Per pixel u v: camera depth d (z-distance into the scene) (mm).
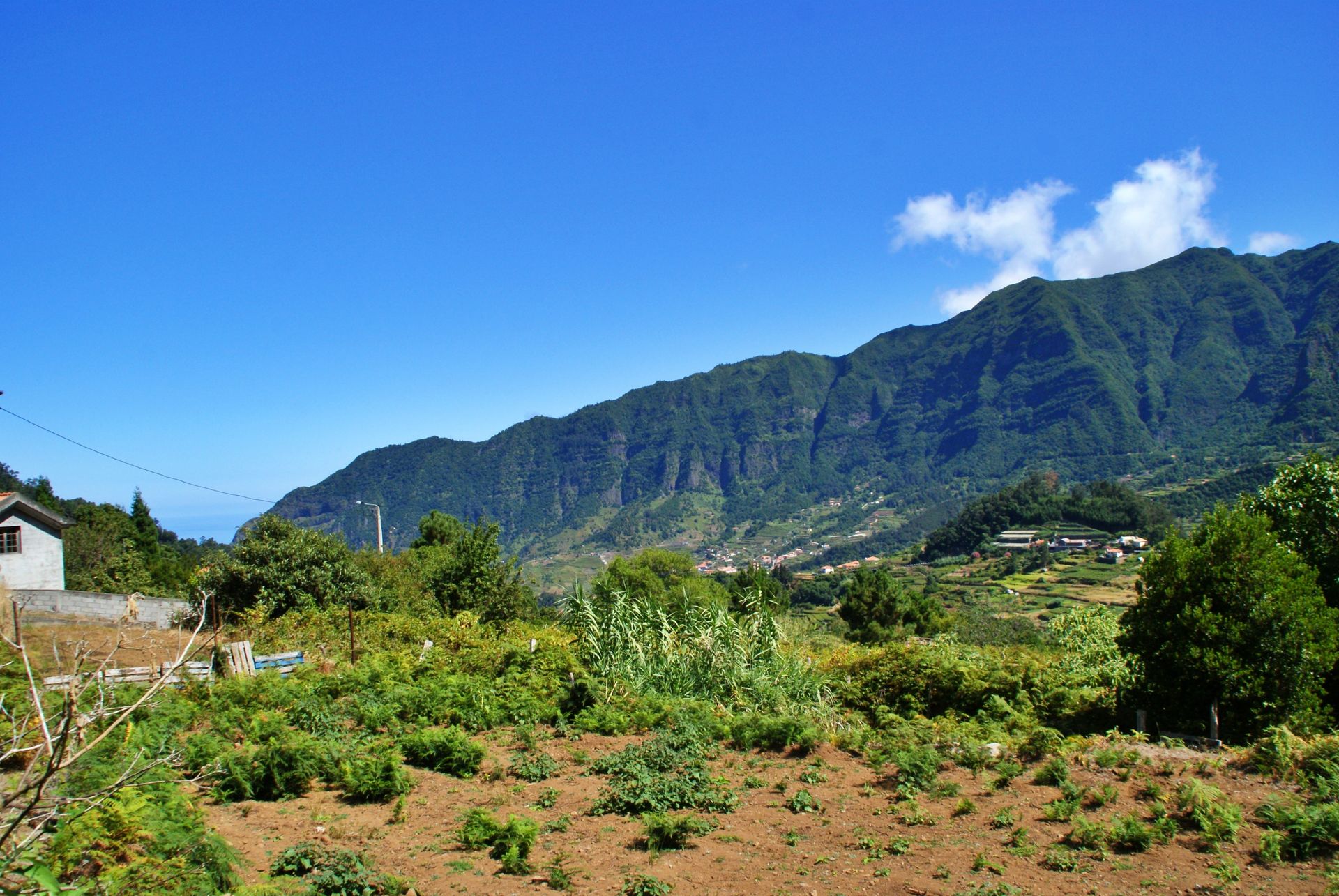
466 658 15914
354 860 6121
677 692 14375
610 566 43406
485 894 6086
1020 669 14375
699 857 6992
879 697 14211
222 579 23062
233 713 10758
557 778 9461
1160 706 12688
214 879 5531
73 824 5137
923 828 7641
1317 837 6680
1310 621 11984
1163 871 6473
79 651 3709
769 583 37531
